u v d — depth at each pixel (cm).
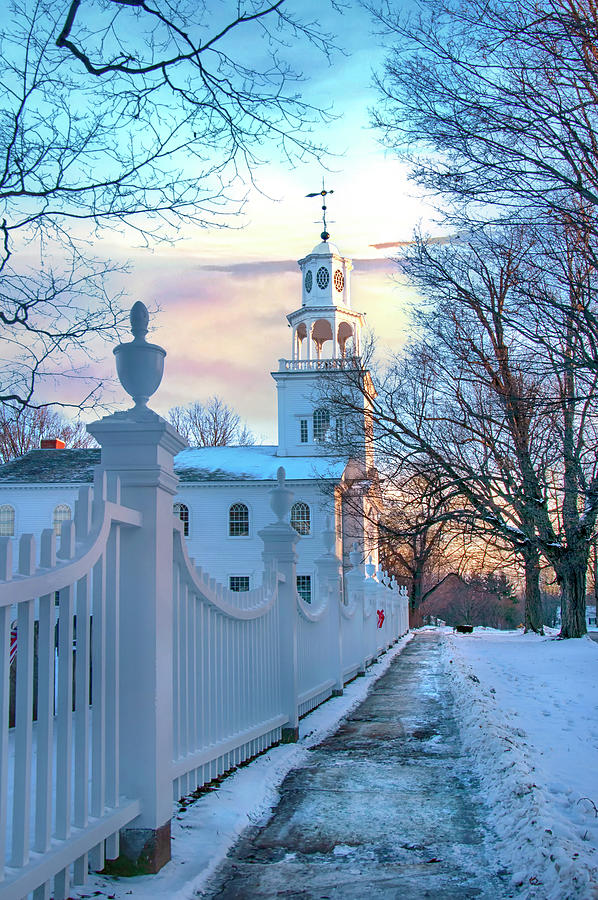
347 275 4838
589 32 716
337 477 3838
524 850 455
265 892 412
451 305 1430
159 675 429
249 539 3981
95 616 395
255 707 756
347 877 436
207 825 506
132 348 440
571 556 2227
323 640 1217
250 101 652
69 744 352
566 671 1647
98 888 382
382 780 675
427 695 1321
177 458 4428
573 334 931
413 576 5416
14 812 308
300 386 4453
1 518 4022
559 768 683
